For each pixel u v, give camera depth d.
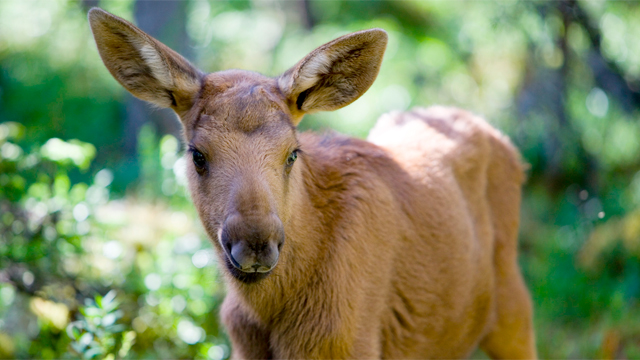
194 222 9.07
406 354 6.04
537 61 13.53
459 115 7.03
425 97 16.91
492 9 13.27
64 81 21.17
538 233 13.27
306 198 5.34
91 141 19.78
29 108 20.52
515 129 14.45
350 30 17.89
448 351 6.50
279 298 5.34
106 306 6.34
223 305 5.84
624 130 13.95
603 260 11.16
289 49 18.95
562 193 14.05
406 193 5.99
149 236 8.88
